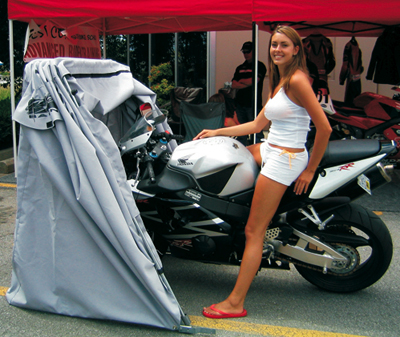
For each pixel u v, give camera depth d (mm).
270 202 2580
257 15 4707
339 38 8547
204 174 2729
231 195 2787
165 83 8906
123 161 2973
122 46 9789
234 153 2766
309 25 6832
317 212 2881
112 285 2572
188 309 2797
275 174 2541
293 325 2625
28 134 2498
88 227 2479
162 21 6988
